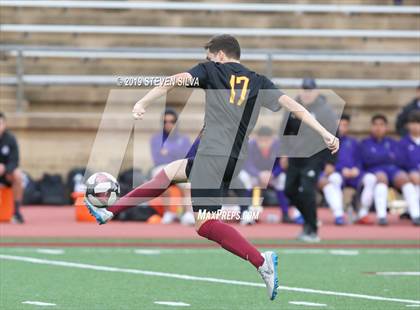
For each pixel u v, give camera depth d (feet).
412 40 208.03
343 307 72.38
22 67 181.57
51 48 180.86
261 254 60.59
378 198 147.54
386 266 99.96
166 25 202.18
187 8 206.18
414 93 196.34
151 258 105.70
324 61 200.54
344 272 94.89
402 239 127.95
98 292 79.87
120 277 89.81
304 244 120.88
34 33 199.52
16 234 129.49
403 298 77.46
